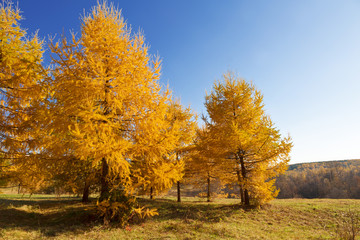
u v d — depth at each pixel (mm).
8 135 6934
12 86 7059
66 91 7012
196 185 18781
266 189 12492
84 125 6512
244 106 13844
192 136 15523
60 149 6984
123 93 7312
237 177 13445
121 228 7391
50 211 9758
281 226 9648
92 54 7453
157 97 8047
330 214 11445
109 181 8367
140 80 7754
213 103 14141
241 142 12375
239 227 8961
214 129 13875
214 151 13148
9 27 6828
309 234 8461
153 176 7918
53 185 12172
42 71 6996
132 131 7988
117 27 8320
